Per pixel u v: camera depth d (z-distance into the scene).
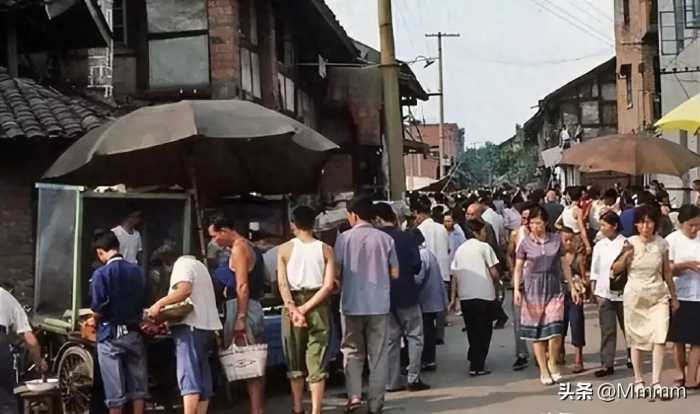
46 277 9.93
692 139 23.34
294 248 9.00
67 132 12.51
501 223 16.02
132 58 17.27
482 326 11.27
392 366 10.56
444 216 14.04
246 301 8.89
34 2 14.00
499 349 13.25
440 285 11.65
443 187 40.00
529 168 62.03
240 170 11.92
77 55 16.14
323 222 13.56
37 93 13.73
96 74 16.16
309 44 22.84
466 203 16.22
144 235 10.08
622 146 12.35
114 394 8.45
